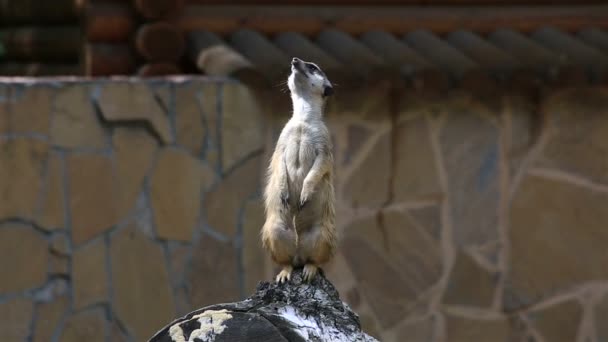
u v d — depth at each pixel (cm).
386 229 1485
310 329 782
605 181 1527
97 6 1510
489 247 1505
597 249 1522
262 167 1447
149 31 1480
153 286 1411
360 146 1483
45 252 1387
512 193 1514
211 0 1565
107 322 1398
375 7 1623
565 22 1647
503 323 1504
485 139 1512
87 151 1400
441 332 1490
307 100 884
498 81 1461
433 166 1501
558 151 1524
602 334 1520
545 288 1512
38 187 1387
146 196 1415
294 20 1577
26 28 1831
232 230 1435
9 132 1380
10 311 1377
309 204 846
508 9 1653
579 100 1529
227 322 782
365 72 1428
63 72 1797
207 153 1434
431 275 1492
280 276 844
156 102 1420
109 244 1402
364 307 1476
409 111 1497
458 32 1603
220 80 1436
